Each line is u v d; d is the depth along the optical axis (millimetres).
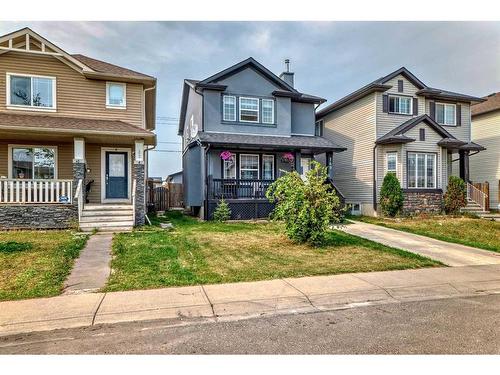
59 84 13898
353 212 18656
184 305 4953
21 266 6664
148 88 15305
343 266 7176
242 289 5652
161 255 7770
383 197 16578
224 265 7109
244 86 17094
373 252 8602
